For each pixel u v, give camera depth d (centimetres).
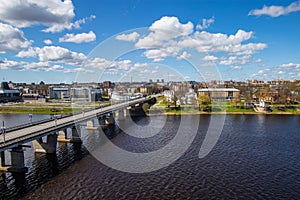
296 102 15975
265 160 5550
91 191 3962
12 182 4297
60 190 3988
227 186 4194
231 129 9012
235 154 5969
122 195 3834
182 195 3859
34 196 3800
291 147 6638
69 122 6662
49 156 5769
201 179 4456
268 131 8688
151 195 3847
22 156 4769
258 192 4000
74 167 5012
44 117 13025
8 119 12456
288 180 4475
